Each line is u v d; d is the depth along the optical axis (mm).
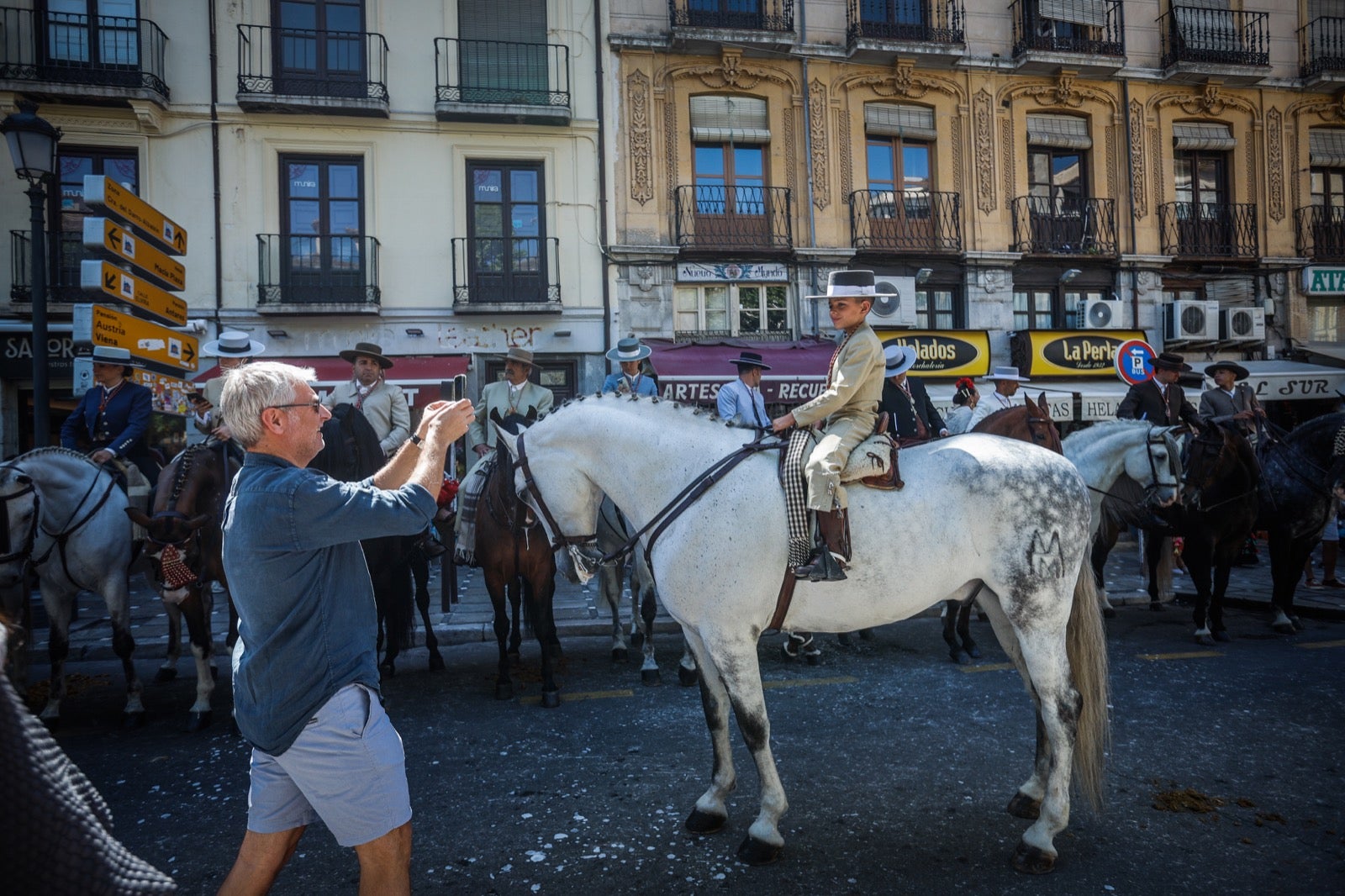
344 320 14500
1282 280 17953
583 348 15211
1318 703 5121
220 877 3283
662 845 3408
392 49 14688
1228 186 18047
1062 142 17188
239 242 14148
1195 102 17734
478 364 14898
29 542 5066
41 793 1072
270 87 14203
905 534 3314
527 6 15234
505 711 5340
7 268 13320
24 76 13180
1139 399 7777
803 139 16078
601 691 5785
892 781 4012
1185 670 5930
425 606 6523
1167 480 6543
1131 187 17312
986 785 3943
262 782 2271
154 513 5105
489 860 3311
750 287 16031
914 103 16594
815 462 3184
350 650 2176
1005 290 16750
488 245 15062
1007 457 3434
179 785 4234
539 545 5430
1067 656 3359
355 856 3385
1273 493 7207
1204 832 3436
